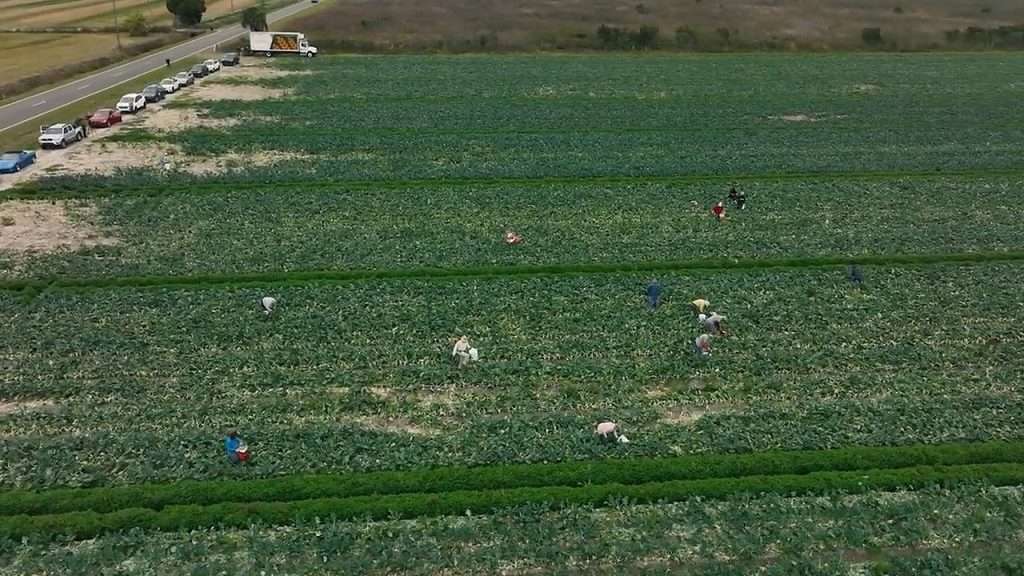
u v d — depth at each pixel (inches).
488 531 979.9
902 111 3006.9
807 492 1047.6
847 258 1720.0
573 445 1122.0
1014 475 1074.1
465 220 1910.7
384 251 1727.4
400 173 2231.8
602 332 1414.9
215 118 2770.7
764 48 4222.4
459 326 1429.6
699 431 1160.2
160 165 2250.2
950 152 2495.1
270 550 945.5
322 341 1380.4
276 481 1040.8
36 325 1416.1
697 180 2201.0
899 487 1059.9
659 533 979.9
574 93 3208.7
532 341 1385.3
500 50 4089.6
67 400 1215.6
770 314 1481.3
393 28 4517.7
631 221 1916.8
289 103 2992.1
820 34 4480.8
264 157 2365.9
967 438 1152.2
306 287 1560.0
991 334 1432.1
